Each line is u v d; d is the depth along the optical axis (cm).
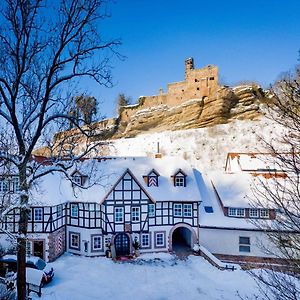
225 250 2831
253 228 2697
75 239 2900
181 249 2978
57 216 2769
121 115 9344
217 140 6412
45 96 1259
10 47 1187
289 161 905
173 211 2978
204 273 2441
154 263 2639
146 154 6694
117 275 2375
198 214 2958
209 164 5862
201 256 2788
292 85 782
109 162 3192
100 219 2852
